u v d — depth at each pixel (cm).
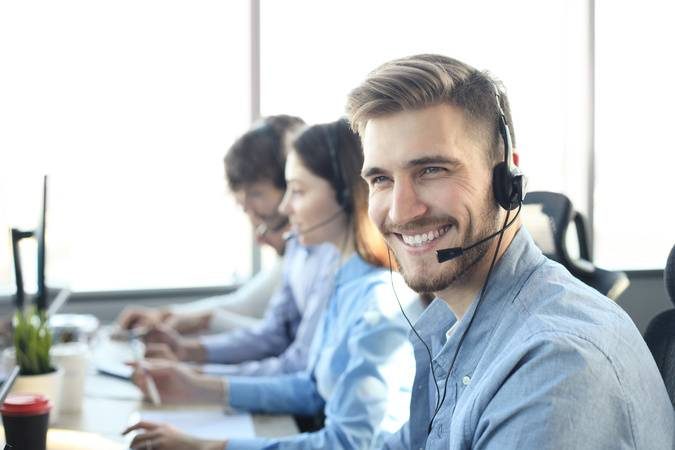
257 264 352
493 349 96
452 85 96
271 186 234
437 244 99
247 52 339
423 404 117
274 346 241
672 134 388
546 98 373
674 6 381
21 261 199
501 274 101
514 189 99
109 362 219
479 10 355
